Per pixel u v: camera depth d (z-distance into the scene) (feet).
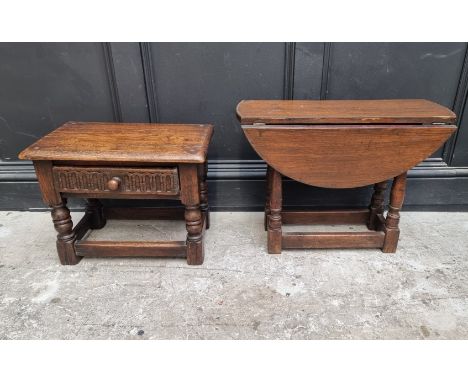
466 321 4.19
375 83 5.64
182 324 4.18
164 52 5.44
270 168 5.02
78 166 4.42
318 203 6.41
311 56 5.46
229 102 5.77
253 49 5.44
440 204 6.38
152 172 4.38
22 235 5.78
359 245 5.27
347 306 4.39
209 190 6.32
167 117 5.86
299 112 4.56
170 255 5.05
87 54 5.45
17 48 5.38
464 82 5.58
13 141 6.02
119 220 6.21
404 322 4.18
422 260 5.16
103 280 4.82
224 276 4.87
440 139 4.43
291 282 4.77
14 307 4.39
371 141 4.42
